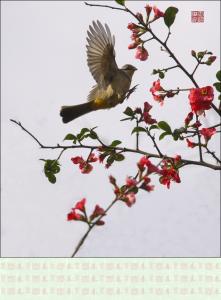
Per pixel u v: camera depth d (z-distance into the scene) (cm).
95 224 588
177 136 808
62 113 967
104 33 927
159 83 828
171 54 807
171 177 812
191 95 797
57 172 859
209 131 798
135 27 805
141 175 636
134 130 823
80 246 575
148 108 817
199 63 802
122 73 964
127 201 615
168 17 784
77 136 834
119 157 831
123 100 960
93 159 879
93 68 953
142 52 813
